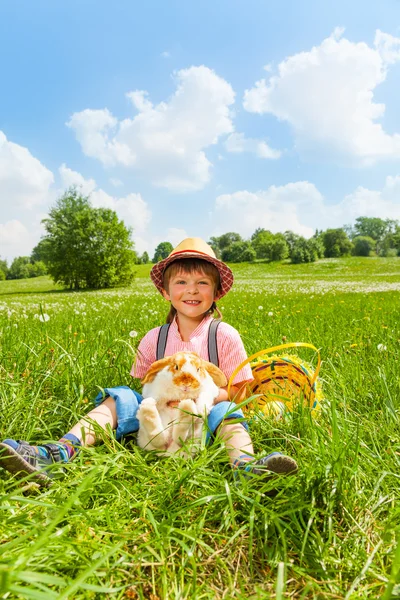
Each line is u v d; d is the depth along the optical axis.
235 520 1.91
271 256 87.44
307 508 1.86
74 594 1.43
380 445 2.47
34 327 5.74
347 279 33.09
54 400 3.13
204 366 2.62
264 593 1.41
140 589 1.44
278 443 2.58
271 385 3.29
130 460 2.26
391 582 1.24
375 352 4.19
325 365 3.94
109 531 1.77
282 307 9.88
